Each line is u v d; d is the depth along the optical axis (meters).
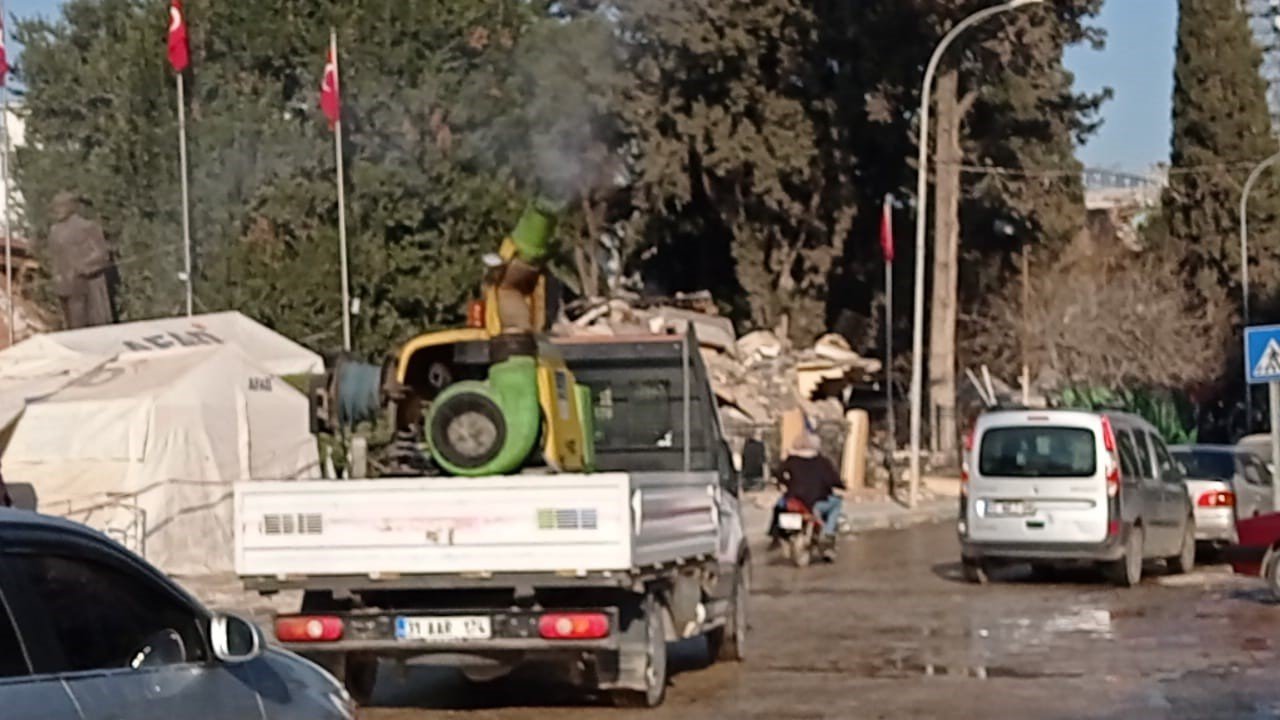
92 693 6.19
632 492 12.12
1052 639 17.08
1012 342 63.03
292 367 28.55
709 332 48.19
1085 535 22.11
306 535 12.30
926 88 41.09
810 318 57.56
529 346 13.05
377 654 12.56
